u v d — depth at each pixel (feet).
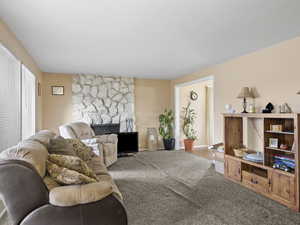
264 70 10.85
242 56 12.24
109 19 7.38
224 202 7.95
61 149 6.72
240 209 7.38
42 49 10.75
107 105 18.75
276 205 7.70
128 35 8.91
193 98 21.38
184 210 7.29
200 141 21.70
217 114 14.46
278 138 9.26
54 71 16.69
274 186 8.20
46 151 5.70
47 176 4.95
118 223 4.78
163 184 9.97
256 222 6.50
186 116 20.92
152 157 16.21
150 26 8.02
